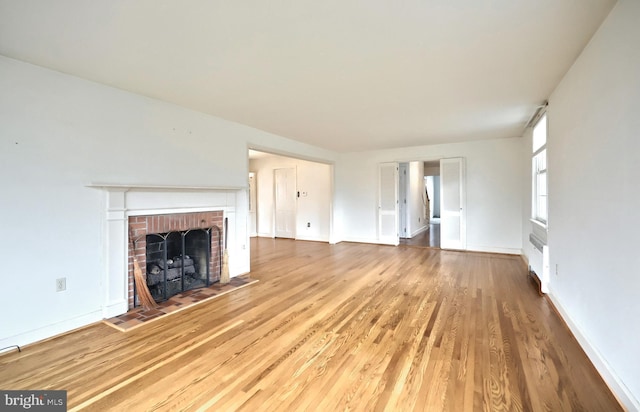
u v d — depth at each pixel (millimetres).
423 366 2051
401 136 5492
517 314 2924
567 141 2680
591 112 2135
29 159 2439
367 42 2141
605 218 1925
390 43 2156
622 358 1696
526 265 4941
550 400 1698
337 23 1899
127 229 3068
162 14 1788
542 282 3504
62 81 2627
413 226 8883
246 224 4551
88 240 2795
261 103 3516
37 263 2479
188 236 3938
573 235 2525
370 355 2203
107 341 2451
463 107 3680
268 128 4797
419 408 1646
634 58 1572
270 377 1947
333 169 7320
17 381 1925
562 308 2795
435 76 2746
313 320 2840
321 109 3746
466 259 5438
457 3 1707
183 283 3648
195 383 1889
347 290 3744
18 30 1948
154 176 3344
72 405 1693
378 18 1848
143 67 2537
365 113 3936
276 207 8484
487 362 2090
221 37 2062
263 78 2779
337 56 2352
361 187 7391
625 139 1673
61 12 1752
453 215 6273
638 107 1543
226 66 2525
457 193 6191
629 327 1627
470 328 2627
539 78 2807
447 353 2217
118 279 2990
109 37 2053
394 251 6309
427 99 3385
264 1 1670
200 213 3857
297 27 1942
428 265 5016
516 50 2275
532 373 1956
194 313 3027
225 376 1962
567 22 1913
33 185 2461
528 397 1725
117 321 2828
